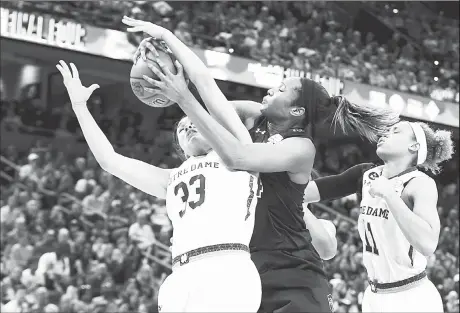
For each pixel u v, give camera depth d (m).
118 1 13.85
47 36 12.77
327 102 3.14
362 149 18.02
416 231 3.12
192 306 2.44
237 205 2.58
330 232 3.52
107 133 16.73
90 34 13.20
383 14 19.34
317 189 3.57
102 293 10.48
